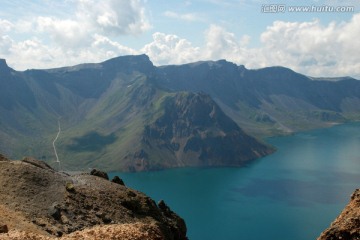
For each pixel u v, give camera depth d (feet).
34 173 263.08
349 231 147.43
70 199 246.68
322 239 151.23
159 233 166.61
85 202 252.42
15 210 207.41
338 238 147.84
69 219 222.48
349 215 152.76
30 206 220.43
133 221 256.32
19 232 134.00
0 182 242.58
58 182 266.77
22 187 241.14
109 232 144.05
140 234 150.00
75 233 141.28
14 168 260.83
